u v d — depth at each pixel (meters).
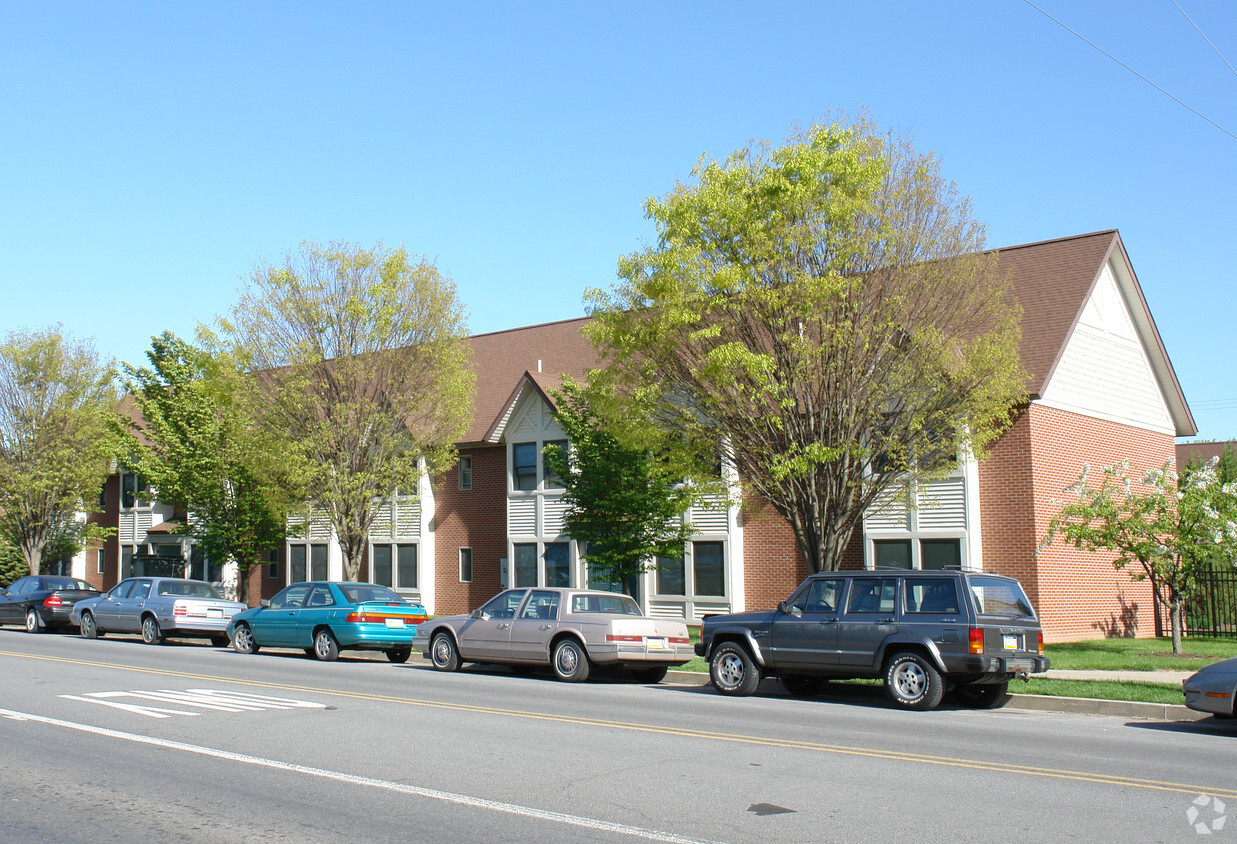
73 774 8.67
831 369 17.52
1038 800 7.84
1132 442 28.64
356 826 6.99
